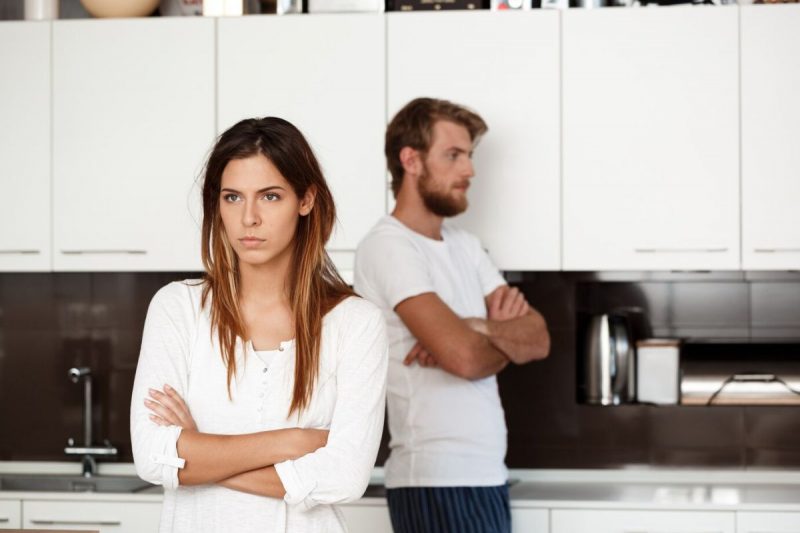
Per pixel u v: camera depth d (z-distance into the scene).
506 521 3.24
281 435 2.17
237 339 2.25
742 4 3.94
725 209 3.82
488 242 3.87
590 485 4.06
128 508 3.77
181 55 3.97
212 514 2.20
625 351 4.22
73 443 4.33
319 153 3.92
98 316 4.41
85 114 4.00
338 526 2.25
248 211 2.18
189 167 3.97
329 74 3.91
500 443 3.26
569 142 3.85
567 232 3.85
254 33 3.94
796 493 3.84
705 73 3.82
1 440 4.44
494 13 3.87
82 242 4.00
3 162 4.02
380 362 2.30
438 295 3.25
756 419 4.18
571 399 4.23
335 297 2.32
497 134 3.87
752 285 4.25
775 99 3.81
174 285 2.34
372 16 3.90
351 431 2.21
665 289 4.29
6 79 4.02
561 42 3.85
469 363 3.12
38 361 4.43
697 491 3.90
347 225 3.90
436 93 3.88
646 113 3.83
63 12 4.43
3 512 3.79
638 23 3.83
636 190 3.84
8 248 4.02
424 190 3.31
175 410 2.20
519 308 3.48
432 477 3.16
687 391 4.19
